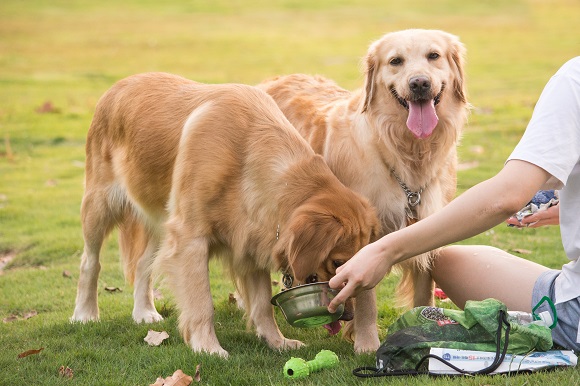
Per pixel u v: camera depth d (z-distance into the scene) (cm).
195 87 529
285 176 443
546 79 1962
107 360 466
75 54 2684
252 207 453
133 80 571
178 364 438
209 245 475
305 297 401
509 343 367
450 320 390
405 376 374
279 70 2227
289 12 3766
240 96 484
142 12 3841
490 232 805
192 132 477
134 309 579
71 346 498
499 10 3588
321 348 481
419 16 3450
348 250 410
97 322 555
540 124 329
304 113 539
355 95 513
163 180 516
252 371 433
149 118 530
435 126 470
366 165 479
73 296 675
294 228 410
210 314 468
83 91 2038
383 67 479
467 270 433
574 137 329
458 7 3712
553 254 709
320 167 447
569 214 356
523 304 399
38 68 2420
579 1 3775
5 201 1075
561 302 369
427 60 472
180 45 2848
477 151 1204
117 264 788
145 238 585
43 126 1644
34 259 811
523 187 321
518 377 349
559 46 2544
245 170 458
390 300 614
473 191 328
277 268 440
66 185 1180
